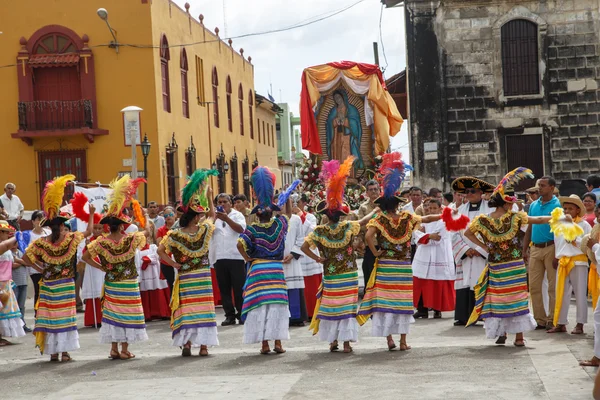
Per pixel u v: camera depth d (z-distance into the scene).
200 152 38.44
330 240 11.11
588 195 13.58
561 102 25.23
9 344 13.91
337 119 25.75
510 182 10.75
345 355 10.86
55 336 11.52
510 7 25.20
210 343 11.26
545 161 25.28
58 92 31.83
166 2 33.69
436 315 14.48
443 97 25.50
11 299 13.82
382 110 25.33
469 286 13.05
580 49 25.12
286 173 71.94
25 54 31.38
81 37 31.44
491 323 10.85
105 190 19.05
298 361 10.55
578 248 11.59
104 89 31.56
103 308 11.42
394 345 11.05
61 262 11.54
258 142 53.59
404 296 11.05
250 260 11.30
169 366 10.64
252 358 10.95
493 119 25.38
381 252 11.14
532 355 10.07
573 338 11.35
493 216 10.87
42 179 31.67
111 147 31.52
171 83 34.00
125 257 11.41
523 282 10.81
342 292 11.12
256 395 8.55
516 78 25.38
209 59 40.97
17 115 31.53
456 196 15.12
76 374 10.46
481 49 25.38
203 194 11.38
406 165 12.10
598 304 8.87
